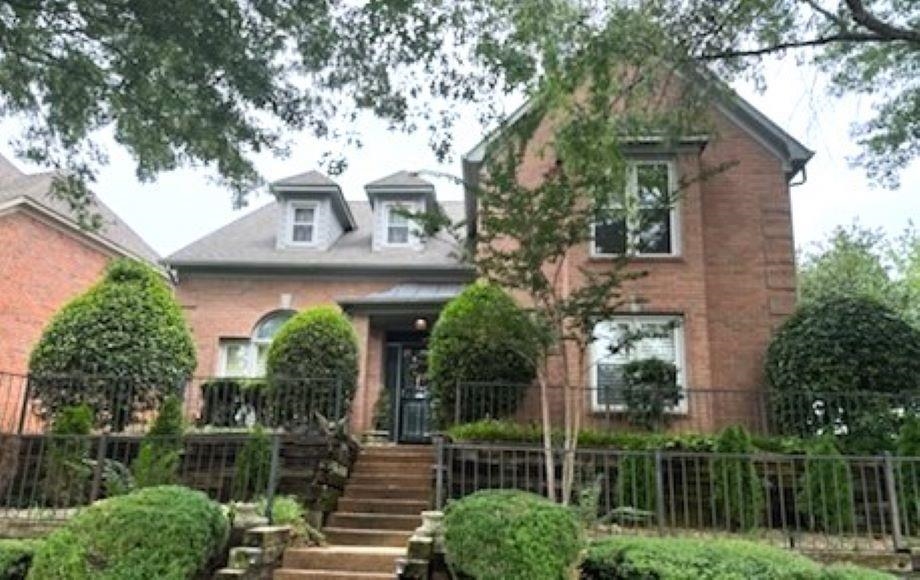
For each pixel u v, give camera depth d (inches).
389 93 349.7
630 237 348.2
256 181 394.9
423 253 626.5
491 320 316.2
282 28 332.8
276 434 284.7
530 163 457.7
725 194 474.0
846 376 370.9
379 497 347.3
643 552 211.3
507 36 305.7
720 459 298.0
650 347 433.7
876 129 417.7
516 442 350.3
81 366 404.8
